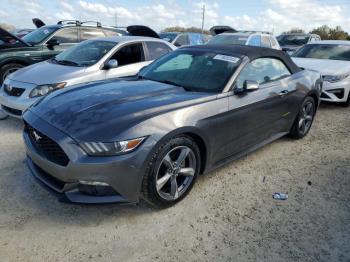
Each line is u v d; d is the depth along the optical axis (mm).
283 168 4074
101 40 6355
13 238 2598
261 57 4023
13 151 4203
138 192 2738
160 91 3367
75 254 2467
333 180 3799
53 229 2734
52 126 2752
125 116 2744
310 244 2680
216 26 13852
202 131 3115
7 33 7059
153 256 2482
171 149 2900
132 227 2805
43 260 2389
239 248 2600
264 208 3166
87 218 2896
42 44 7531
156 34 10164
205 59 3924
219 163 3562
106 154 2545
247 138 3842
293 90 4480
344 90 6965
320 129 5734
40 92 4895
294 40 15930
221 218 2979
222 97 3379
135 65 6164
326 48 8289
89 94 3266
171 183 3023
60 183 2760
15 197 3156
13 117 5574
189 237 2707
